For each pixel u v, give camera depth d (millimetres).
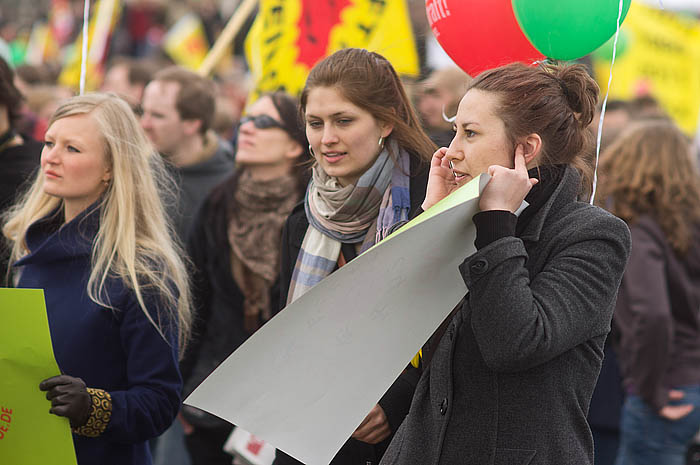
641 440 9812
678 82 15727
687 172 9766
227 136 15516
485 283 4562
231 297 9234
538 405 4812
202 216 9367
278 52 10375
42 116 15633
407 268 4770
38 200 6719
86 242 6156
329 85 6078
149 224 6348
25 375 5410
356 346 4914
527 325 4508
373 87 6090
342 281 4656
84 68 7457
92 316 5969
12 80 8734
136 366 5988
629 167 9828
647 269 9547
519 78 4934
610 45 13984
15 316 5375
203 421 9344
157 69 14773
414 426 5215
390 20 9719
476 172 4922
